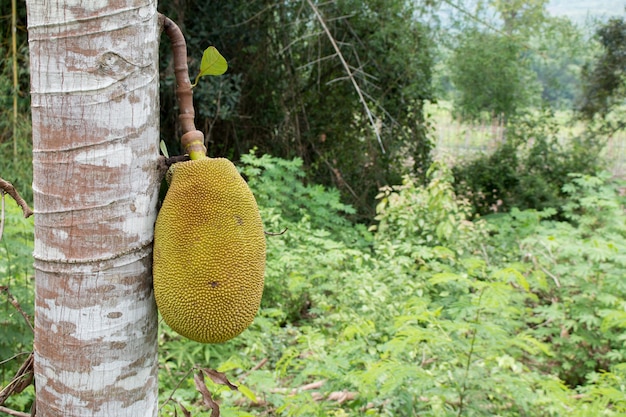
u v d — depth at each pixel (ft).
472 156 38.88
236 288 4.36
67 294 4.29
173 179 4.59
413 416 9.30
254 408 11.04
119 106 4.20
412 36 31.63
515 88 35.65
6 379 10.53
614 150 40.34
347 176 32.99
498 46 33.99
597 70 38.78
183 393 10.57
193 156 4.74
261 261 4.66
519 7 34.19
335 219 23.93
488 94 36.09
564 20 35.01
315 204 24.14
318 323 15.14
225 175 4.61
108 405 4.42
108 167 4.21
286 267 17.34
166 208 4.48
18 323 10.18
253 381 9.47
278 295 16.84
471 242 20.26
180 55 4.86
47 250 4.30
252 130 31.96
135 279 4.45
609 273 15.64
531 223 22.15
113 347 4.39
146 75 4.34
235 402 10.92
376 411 9.31
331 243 18.54
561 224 21.62
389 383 8.43
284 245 18.58
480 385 8.91
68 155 4.17
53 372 4.40
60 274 4.28
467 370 9.04
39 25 4.09
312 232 20.80
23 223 11.68
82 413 4.39
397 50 31.01
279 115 31.42
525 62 36.09
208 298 4.28
